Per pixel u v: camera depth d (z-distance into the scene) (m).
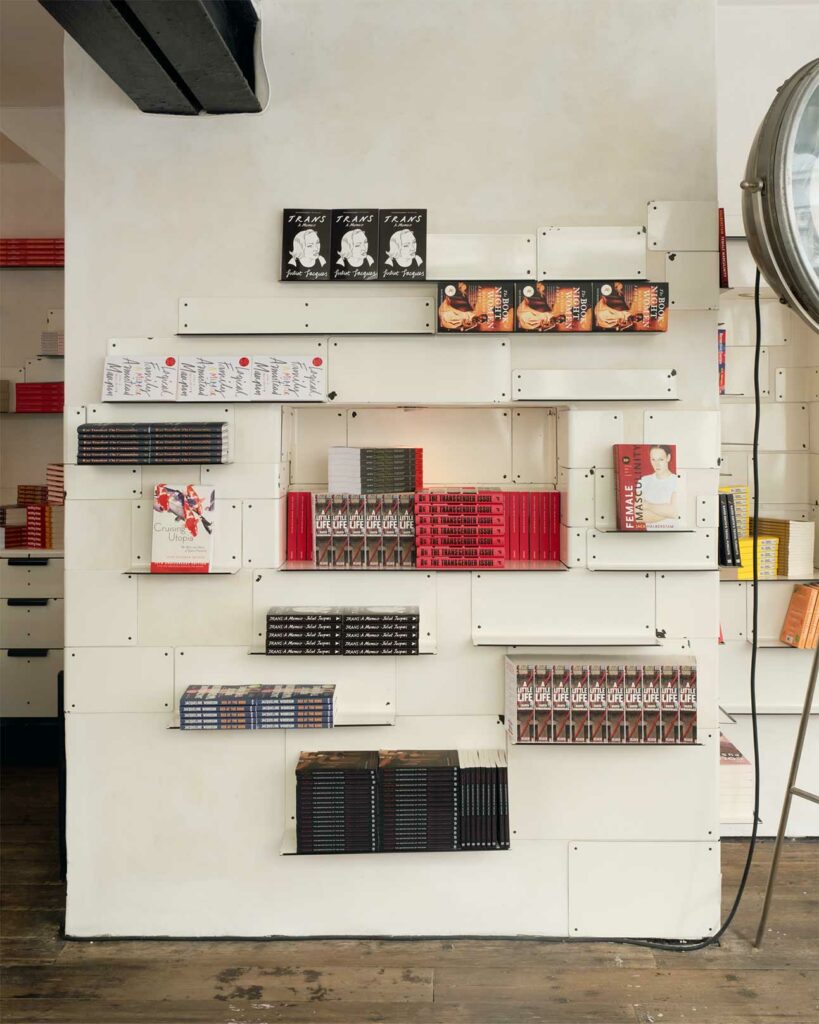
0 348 4.68
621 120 2.58
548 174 2.59
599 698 2.54
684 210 2.58
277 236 2.60
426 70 2.59
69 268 2.61
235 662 2.63
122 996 2.30
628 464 2.57
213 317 2.60
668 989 2.33
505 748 2.63
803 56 3.36
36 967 2.45
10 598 4.27
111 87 2.61
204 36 2.13
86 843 2.62
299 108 2.59
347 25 2.60
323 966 2.46
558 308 2.55
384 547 2.64
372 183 2.59
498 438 2.97
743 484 3.54
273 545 2.62
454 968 2.45
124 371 2.59
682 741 2.54
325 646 2.55
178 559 2.58
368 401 2.61
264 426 2.63
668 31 2.58
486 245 2.57
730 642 3.28
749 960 2.48
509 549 2.76
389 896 2.62
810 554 3.35
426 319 2.60
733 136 3.37
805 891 2.86
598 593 2.62
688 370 2.60
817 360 3.47
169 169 2.61
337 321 2.60
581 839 2.61
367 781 2.53
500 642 2.56
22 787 3.88
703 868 2.61
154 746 2.63
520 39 2.60
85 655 2.62
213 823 2.62
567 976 2.40
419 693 2.63
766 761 3.28
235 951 2.54
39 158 4.37
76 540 2.63
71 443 2.62
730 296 3.47
